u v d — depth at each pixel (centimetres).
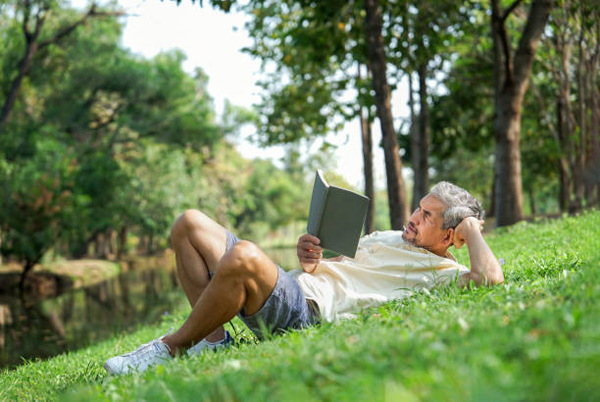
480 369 148
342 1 1336
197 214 352
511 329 181
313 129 1880
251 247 293
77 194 2575
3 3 2494
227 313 295
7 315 1636
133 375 268
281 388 164
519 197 1235
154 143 3784
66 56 2995
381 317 276
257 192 7881
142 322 1298
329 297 334
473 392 134
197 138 3578
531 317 199
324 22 1352
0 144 2708
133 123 3384
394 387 141
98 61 3166
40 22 2584
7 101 2545
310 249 339
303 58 1692
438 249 359
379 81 1296
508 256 607
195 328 299
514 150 1237
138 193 3866
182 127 3500
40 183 2412
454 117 2161
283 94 1867
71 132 3319
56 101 3164
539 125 2130
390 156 1293
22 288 2441
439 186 356
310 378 170
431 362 159
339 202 328
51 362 562
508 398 131
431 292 341
